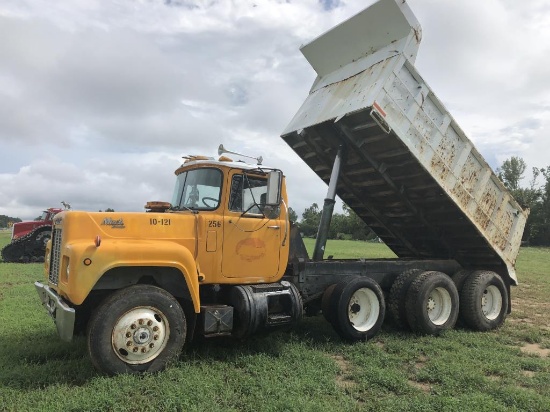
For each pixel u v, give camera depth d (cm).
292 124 870
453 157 794
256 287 607
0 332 672
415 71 715
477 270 870
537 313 991
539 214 5672
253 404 430
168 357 510
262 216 636
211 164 622
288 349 615
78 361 532
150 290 511
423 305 741
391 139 728
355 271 773
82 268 478
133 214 550
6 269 1606
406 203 870
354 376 527
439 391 482
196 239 580
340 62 823
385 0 689
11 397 421
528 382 518
